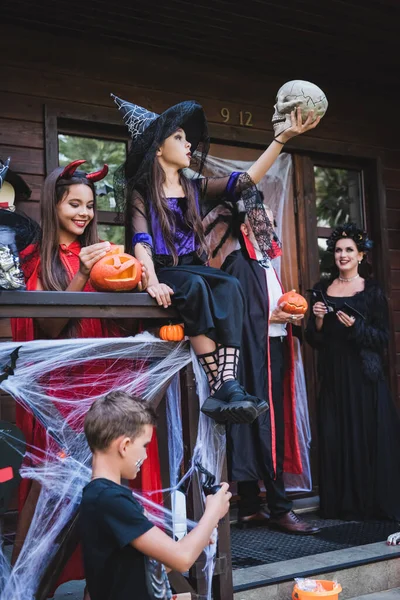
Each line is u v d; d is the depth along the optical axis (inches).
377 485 154.9
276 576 116.2
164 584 72.4
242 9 150.8
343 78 186.1
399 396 187.9
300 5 151.7
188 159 111.3
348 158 190.2
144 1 144.7
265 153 115.0
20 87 149.4
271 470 133.1
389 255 190.4
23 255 100.6
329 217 188.4
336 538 140.7
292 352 149.0
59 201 102.0
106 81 158.1
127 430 72.2
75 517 90.7
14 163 147.5
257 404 89.4
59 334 100.1
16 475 85.8
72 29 152.9
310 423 177.5
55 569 91.0
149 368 100.0
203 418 99.7
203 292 95.3
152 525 70.7
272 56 171.8
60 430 95.9
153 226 107.1
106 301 92.0
